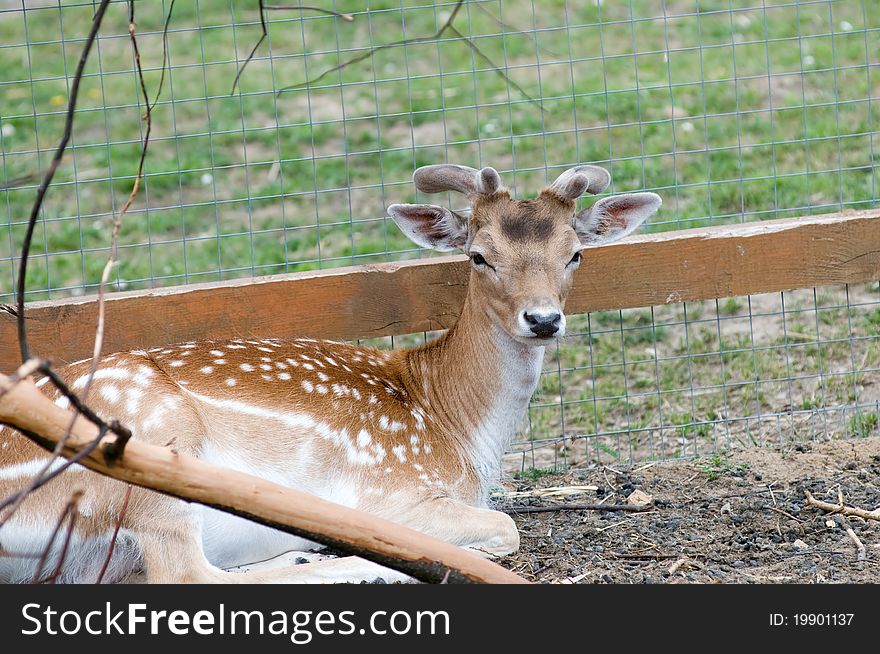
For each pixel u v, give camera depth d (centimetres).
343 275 882
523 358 805
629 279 896
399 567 540
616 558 752
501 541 741
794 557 736
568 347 1175
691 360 1068
